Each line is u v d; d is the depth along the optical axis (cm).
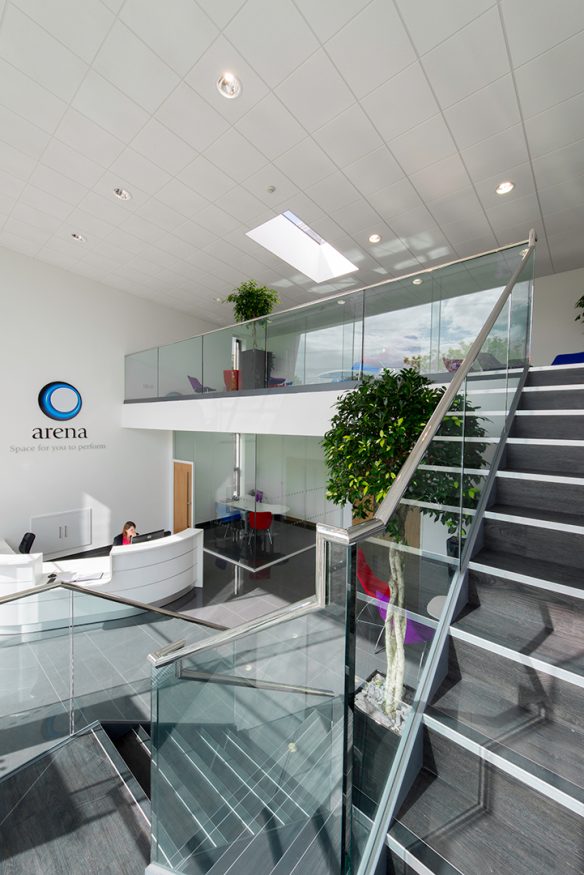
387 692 126
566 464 223
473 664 155
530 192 480
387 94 352
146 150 428
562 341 691
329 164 444
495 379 226
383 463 273
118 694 313
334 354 460
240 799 160
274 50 317
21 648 338
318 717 139
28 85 350
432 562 155
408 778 131
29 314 681
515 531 196
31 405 686
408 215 536
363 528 109
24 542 617
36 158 442
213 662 178
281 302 892
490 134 393
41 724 278
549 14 282
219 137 408
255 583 628
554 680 136
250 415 552
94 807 208
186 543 584
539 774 115
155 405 732
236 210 539
